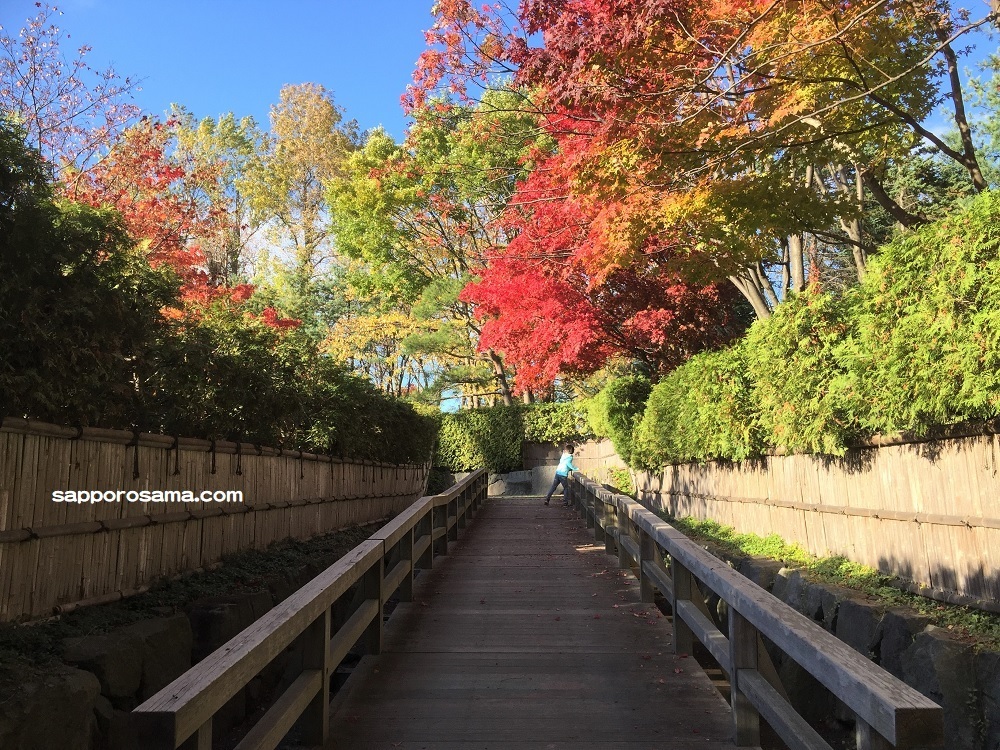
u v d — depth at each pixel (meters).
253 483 7.84
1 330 4.29
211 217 15.71
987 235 4.14
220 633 5.31
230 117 32.34
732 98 7.55
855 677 2.19
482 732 3.87
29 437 4.39
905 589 5.40
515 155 17.80
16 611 4.21
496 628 5.99
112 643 4.16
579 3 6.76
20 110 11.70
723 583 3.68
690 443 10.62
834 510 6.64
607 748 3.64
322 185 34.88
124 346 5.36
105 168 12.78
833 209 8.64
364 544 5.04
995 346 4.08
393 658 5.20
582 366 14.62
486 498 21.30
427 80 8.70
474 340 27.95
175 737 2.01
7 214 4.39
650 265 12.38
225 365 6.94
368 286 28.47
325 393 10.63
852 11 6.84
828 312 6.27
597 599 7.04
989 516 4.61
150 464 5.77
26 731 3.18
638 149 7.60
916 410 4.85
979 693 3.98
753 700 3.31
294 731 4.05
